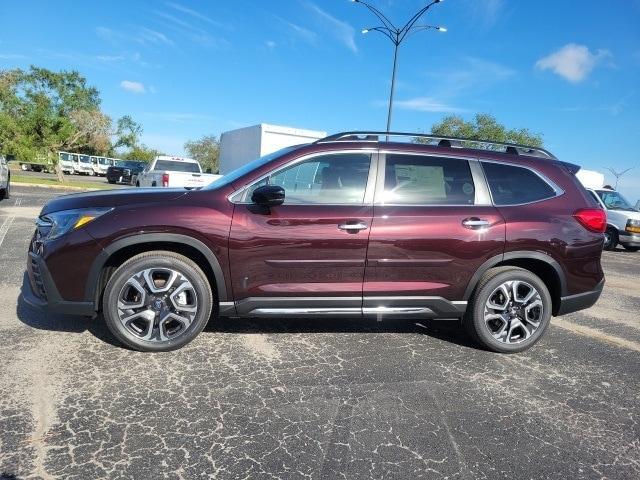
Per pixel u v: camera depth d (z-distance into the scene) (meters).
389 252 3.82
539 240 4.05
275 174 3.86
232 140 20.09
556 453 2.72
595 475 2.54
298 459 2.53
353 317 3.95
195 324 3.72
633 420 3.15
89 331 4.06
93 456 2.45
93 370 3.38
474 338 4.21
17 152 24.61
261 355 3.81
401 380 3.53
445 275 3.96
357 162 3.99
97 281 3.57
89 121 37.56
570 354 4.29
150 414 2.88
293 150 3.98
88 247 3.51
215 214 3.65
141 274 3.61
